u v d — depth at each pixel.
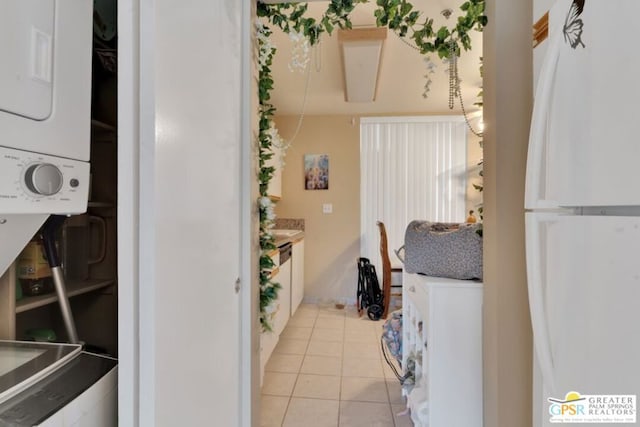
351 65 2.53
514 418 1.24
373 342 2.93
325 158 4.16
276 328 2.55
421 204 4.09
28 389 0.64
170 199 0.70
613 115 0.60
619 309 0.58
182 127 0.76
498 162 1.26
